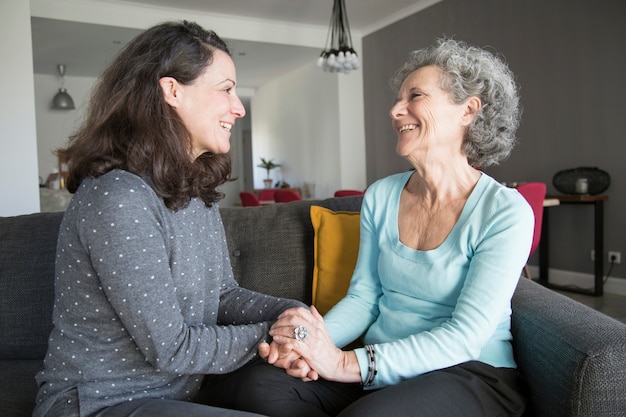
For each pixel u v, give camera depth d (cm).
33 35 605
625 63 397
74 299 93
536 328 113
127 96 99
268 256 168
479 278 113
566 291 437
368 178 734
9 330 155
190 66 102
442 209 128
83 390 93
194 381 110
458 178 129
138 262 89
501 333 119
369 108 718
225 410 92
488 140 129
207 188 115
